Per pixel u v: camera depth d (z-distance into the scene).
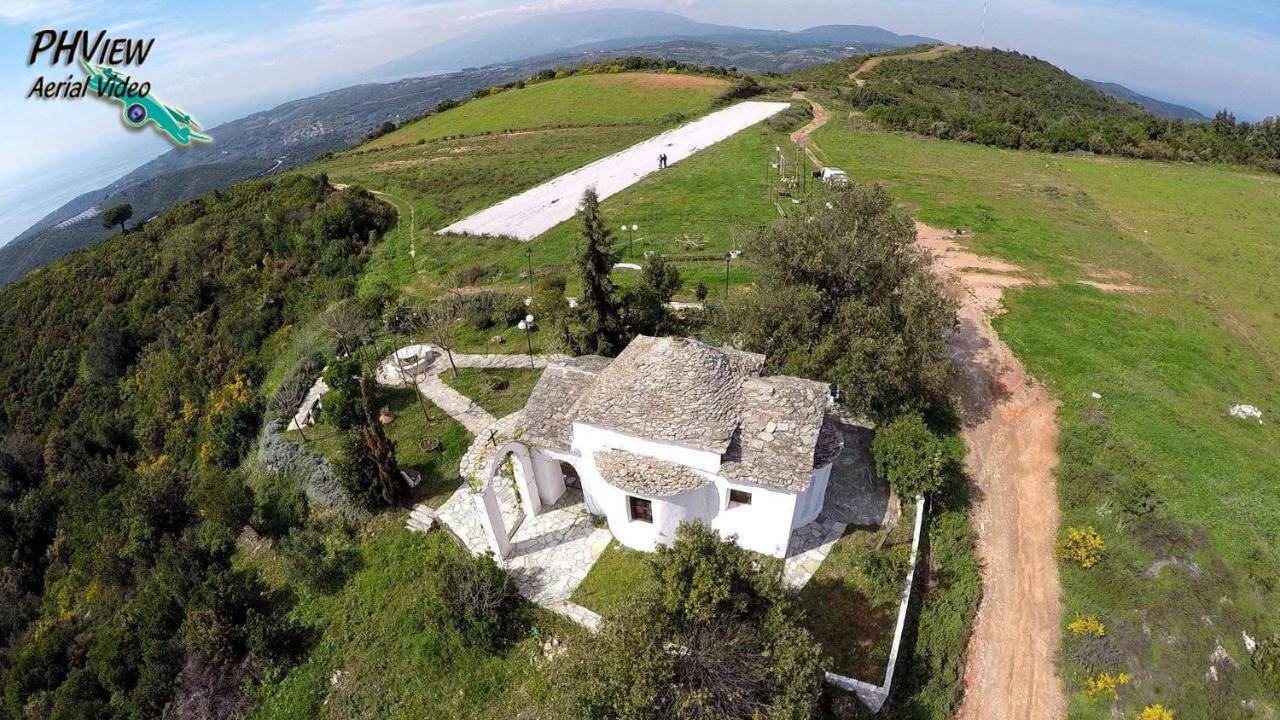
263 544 28.78
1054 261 49.44
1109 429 31.38
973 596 23.95
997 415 33.06
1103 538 25.75
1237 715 20.22
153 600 25.81
